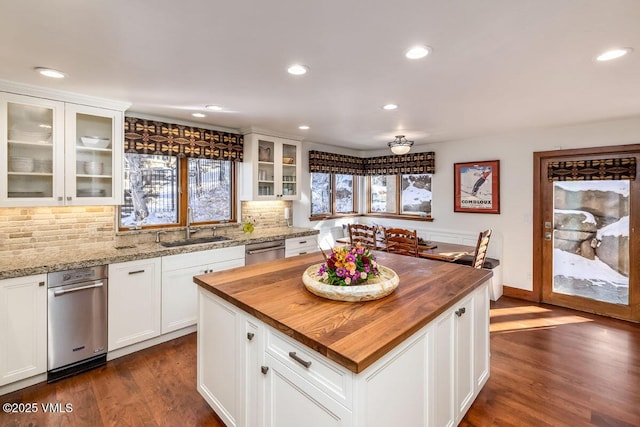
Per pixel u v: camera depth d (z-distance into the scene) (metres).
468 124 3.78
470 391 2.07
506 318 3.70
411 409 1.46
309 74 2.21
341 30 1.61
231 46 1.79
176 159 3.68
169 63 2.02
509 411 2.12
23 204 2.46
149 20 1.51
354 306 1.62
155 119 3.40
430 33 1.64
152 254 2.89
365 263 1.83
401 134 4.41
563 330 3.38
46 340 2.37
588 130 3.74
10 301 2.21
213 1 1.36
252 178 4.06
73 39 1.70
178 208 3.71
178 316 3.10
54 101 2.55
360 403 1.15
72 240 2.95
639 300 3.58
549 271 4.15
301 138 4.63
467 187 4.74
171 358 2.77
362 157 6.11
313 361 1.30
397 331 1.33
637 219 3.57
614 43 1.73
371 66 2.06
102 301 2.62
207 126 3.82
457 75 2.21
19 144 2.47
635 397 2.25
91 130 2.82
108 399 2.22
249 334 1.63
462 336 1.93
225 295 1.79
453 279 2.11
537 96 2.67
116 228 3.20
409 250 3.84
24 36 1.66
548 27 1.57
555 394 2.29
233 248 3.49
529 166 4.19
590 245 3.87
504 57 1.92
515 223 4.33
